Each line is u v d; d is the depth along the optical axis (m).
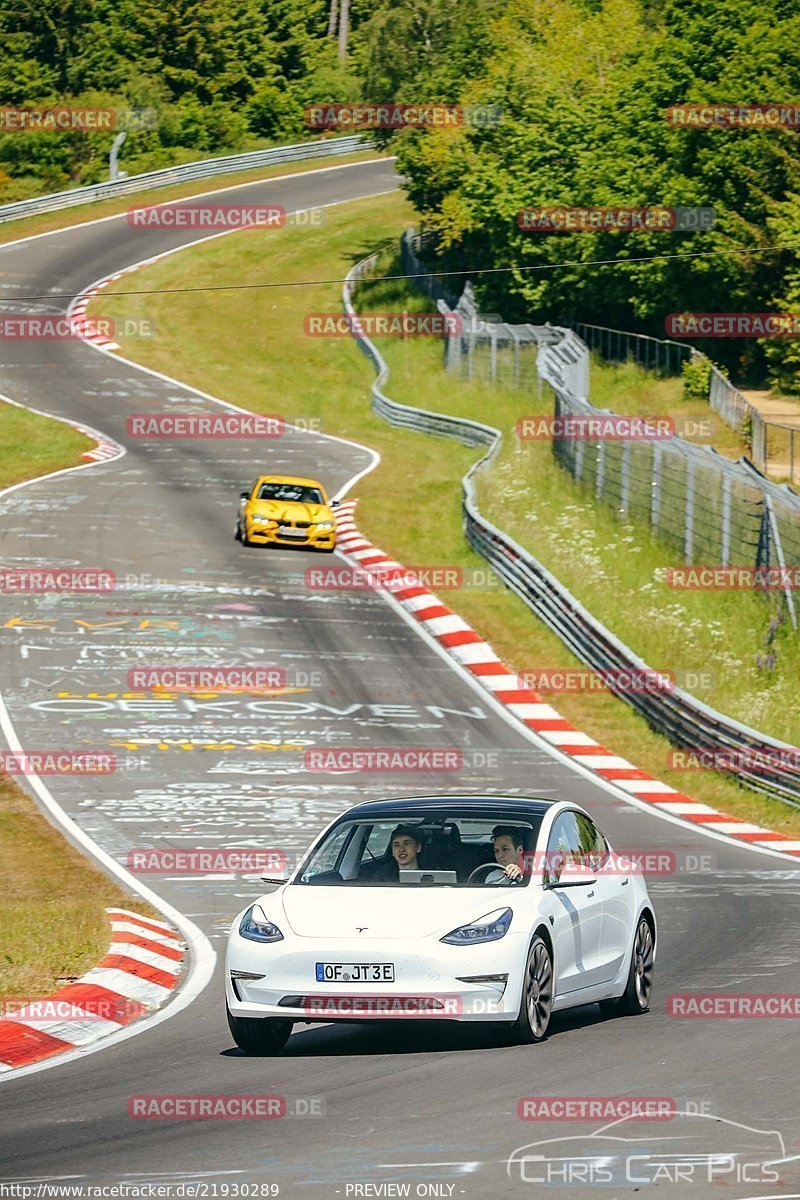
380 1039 38.09
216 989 45.56
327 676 103.25
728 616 116.69
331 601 121.81
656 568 125.75
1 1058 36.94
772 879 65.38
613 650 104.00
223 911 58.19
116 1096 32.12
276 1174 25.48
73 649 105.69
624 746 94.69
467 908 36.03
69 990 44.06
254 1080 33.28
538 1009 36.62
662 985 45.19
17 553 132.00
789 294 188.00
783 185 197.88
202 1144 27.70
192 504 154.50
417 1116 29.20
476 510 140.88
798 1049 35.31
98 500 154.50
